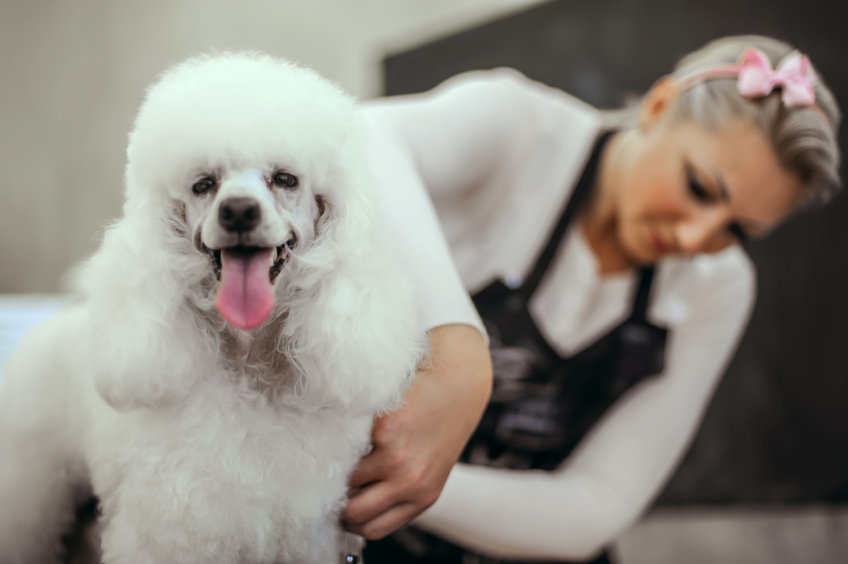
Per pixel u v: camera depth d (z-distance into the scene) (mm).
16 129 2449
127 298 540
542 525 813
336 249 561
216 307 521
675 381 955
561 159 916
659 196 800
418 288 622
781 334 1711
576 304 916
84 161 2434
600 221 907
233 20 2383
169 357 534
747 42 826
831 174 753
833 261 1594
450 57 2102
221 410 559
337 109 565
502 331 900
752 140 734
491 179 913
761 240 1718
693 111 773
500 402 917
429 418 575
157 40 2400
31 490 716
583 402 954
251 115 505
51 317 781
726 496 1796
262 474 555
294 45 2398
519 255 915
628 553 1835
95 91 2432
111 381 526
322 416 579
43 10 2455
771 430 1742
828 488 1669
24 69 2451
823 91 775
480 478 828
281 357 592
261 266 502
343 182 563
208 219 491
